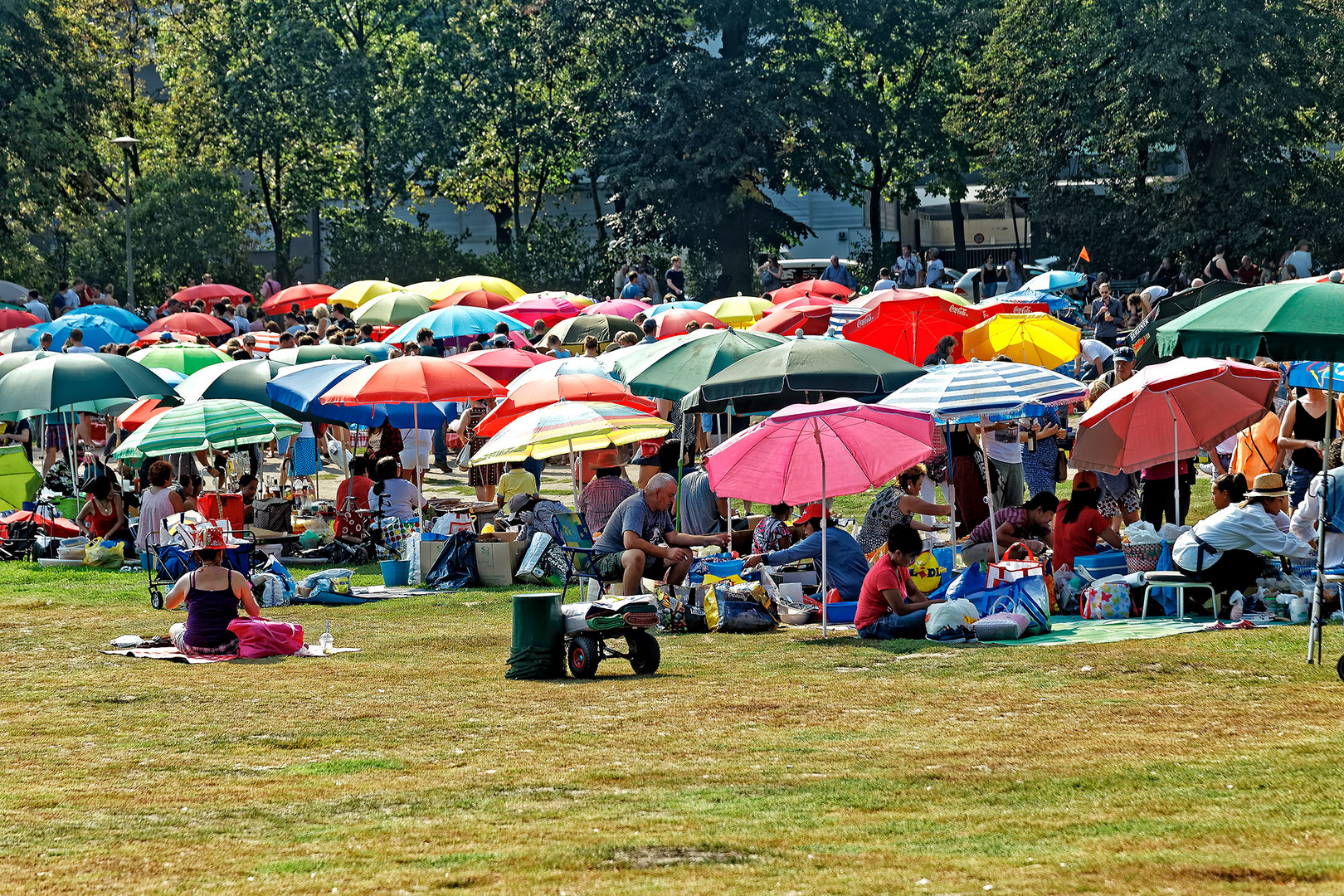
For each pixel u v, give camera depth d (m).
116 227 66.19
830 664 14.45
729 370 20.59
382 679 14.45
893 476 16.67
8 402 23.69
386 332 43.31
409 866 7.95
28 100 63.03
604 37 65.81
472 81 73.56
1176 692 11.98
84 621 18.56
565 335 35.75
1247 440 20.89
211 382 26.11
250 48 70.31
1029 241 84.62
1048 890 6.91
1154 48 55.16
